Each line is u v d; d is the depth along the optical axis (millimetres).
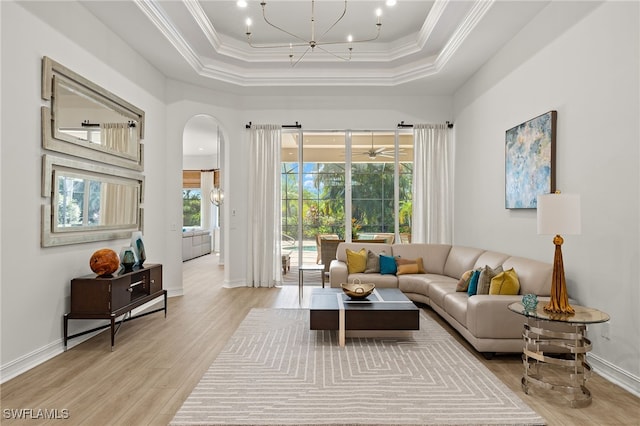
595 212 3129
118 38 4453
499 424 2281
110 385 2816
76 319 3645
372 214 6859
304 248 6961
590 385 2865
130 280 3906
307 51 5766
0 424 2281
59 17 3467
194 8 4309
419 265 5602
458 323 3881
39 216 3260
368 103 6711
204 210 13195
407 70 5891
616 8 2900
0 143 2871
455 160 6492
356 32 5293
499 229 4844
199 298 5746
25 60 3090
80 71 3764
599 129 3084
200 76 5762
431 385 2791
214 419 2314
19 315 3041
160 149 5559
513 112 4473
